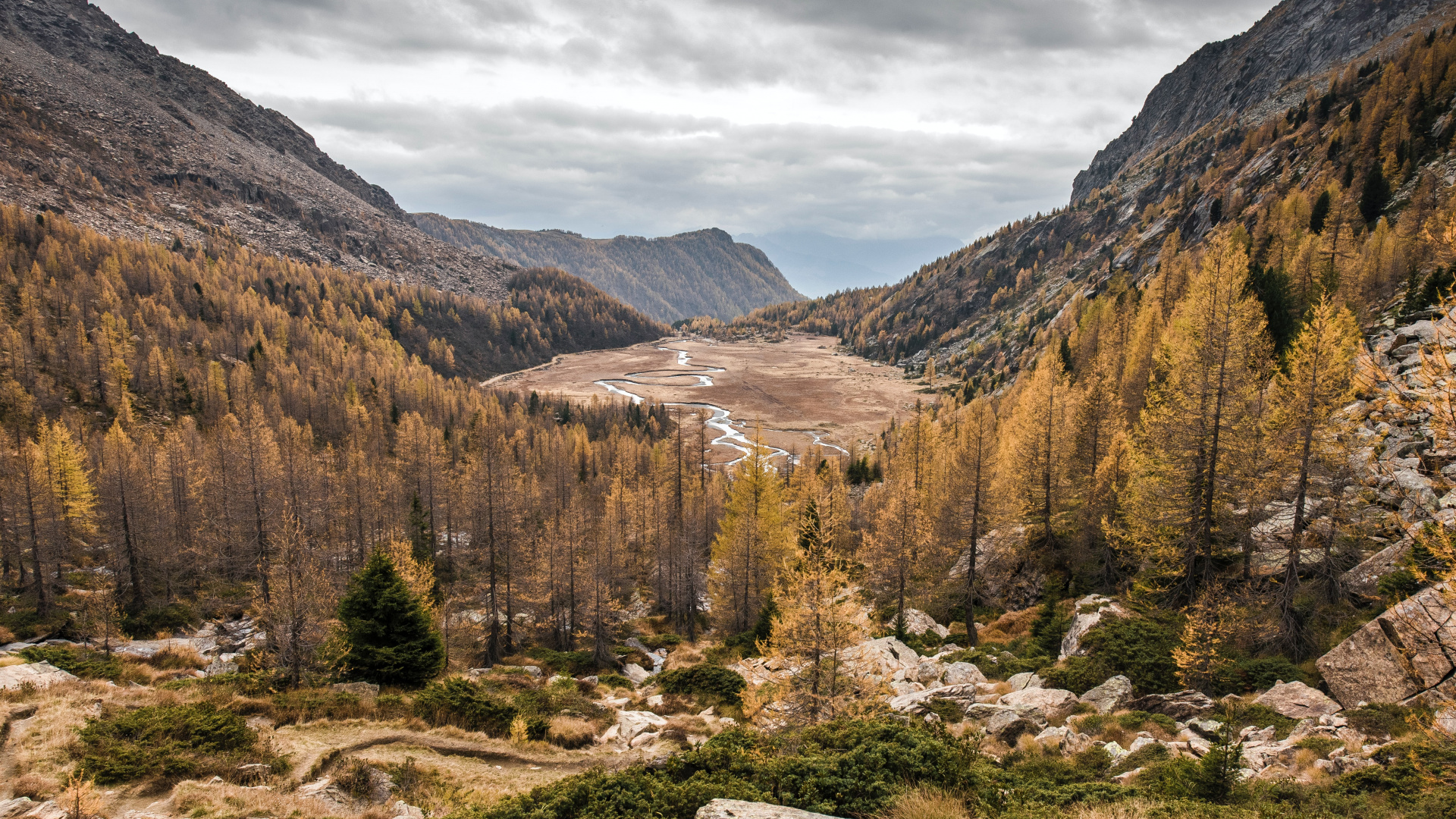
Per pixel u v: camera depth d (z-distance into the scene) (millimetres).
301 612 30422
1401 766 14016
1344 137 127938
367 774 19984
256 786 18219
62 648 34906
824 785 13773
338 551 69500
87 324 133875
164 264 188625
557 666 45031
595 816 13961
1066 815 12203
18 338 106625
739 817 11656
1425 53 132625
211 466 75562
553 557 50906
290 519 44969
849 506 73625
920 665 34188
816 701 23031
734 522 56406
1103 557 41125
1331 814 12344
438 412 146375
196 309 171375
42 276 143125
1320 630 25875
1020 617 41812
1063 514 44062
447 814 17578
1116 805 12750
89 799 15602
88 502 60000
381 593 33188
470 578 66438
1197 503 31578
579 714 30375
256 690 27281
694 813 13812
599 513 84938
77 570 64500
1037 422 45156
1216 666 24906
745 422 189125
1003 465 50750
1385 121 118000
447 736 24734
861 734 16828
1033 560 46344
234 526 66562
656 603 65625
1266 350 31859
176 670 34531
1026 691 26844
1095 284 183750
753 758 17141
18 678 24344
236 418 102500
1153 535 33688
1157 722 21625
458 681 28875
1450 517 21688
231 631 53531
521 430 129125
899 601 43531
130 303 151625
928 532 43594
